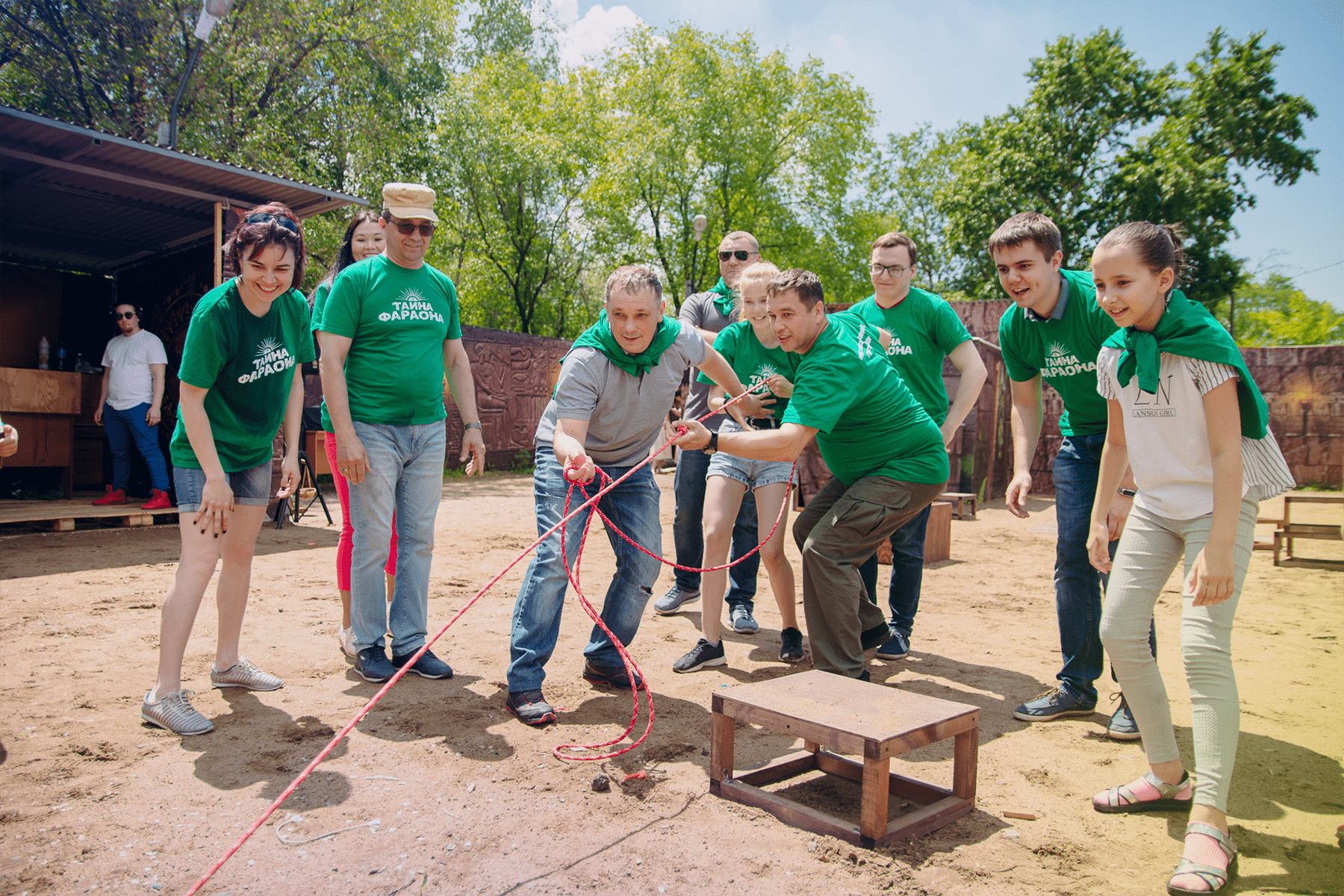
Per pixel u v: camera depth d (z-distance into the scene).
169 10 15.67
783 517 4.11
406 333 3.70
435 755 2.91
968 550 8.23
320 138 19.41
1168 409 2.46
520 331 31.62
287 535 7.85
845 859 2.27
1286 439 17.72
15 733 3.01
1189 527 2.48
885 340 4.28
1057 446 14.95
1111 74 25.08
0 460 2.58
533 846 2.30
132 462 9.30
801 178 31.62
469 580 6.00
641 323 3.23
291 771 2.75
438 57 21.78
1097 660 3.51
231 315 3.02
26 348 10.71
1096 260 2.45
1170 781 2.62
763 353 4.15
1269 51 24.88
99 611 4.77
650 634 4.68
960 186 27.47
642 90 29.97
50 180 8.08
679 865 2.22
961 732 2.52
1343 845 2.43
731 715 2.62
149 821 2.40
